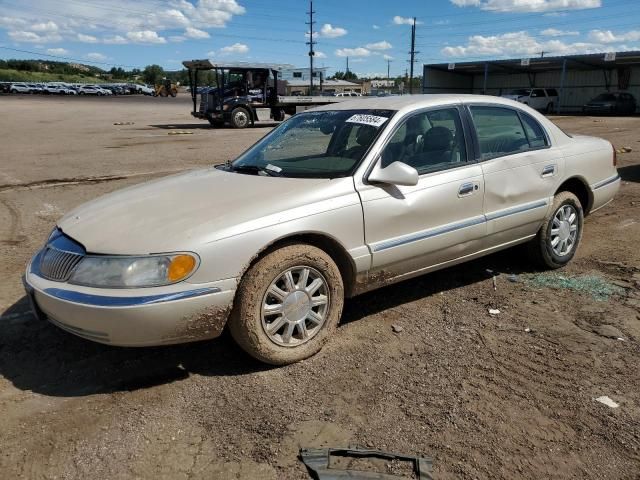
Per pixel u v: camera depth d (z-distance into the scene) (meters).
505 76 48.69
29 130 22.27
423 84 46.81
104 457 2.66
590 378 3.28
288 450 2.69
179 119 31.42
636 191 8.45
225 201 3.44
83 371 3.45
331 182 3.61
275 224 3.26
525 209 4.57
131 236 3.13
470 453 2.66
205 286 3.04
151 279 2.97
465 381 3.27
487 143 4.44
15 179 10.18
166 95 79.44
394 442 2.74
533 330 3.90
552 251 4.96
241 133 21.78
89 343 3.79
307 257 3.39
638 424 2.86
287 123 4.74
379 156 3.79
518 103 4.86
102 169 11.42
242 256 3.13
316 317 3.53
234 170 4.22
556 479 2.50
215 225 3.14
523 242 4.80
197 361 3.54
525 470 2.55
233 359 3.56
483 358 3.53
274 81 26.03
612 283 4.72
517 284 4.76
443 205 4.00
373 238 3.68
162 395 3.17
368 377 3.33
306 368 3.44
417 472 2.53
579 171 5.07
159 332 3.01
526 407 3.01
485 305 4.34
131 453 2.69
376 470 2.55
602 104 35.25
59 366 3.51
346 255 3.59
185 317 3.02
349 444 2.72
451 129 4.25
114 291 2.96
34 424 2.92
